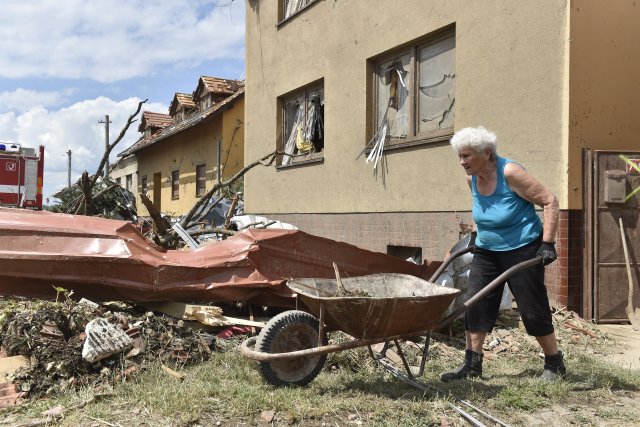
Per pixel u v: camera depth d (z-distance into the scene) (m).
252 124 14.59
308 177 11.98
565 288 6.65
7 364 4.09
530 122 7.00
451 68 8.45
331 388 4.16
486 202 4.39
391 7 9.38
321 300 3.85
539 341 4.44
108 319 4.75
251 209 14.64
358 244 10.34
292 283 4.28
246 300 5.73
